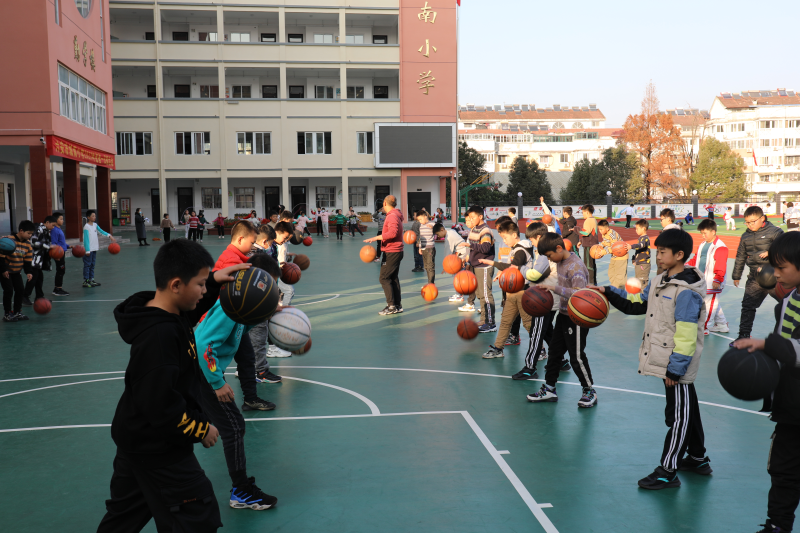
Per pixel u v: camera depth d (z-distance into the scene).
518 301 7.39
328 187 46.19
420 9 43.69
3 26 20.41
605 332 9.30
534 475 4.24
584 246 12.12
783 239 3.07
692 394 4.07
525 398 6.01
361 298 12.71
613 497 3.92
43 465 4.48
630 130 66.69
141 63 41.56
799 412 3.04
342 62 43.44
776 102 92.88
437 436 5.00
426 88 44.25
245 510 3.77
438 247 26.78
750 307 8.28
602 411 5.63
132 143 42.50
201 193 45.19
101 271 17.88
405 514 3.69
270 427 5.23
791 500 3.21
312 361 7.57
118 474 2.67
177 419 2.48
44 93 20.73
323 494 3.97
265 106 43.44
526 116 122.38
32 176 20.89
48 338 9.00
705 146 69.81
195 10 41.94
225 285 3.37
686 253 3.98
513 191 65.06
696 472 4.29
